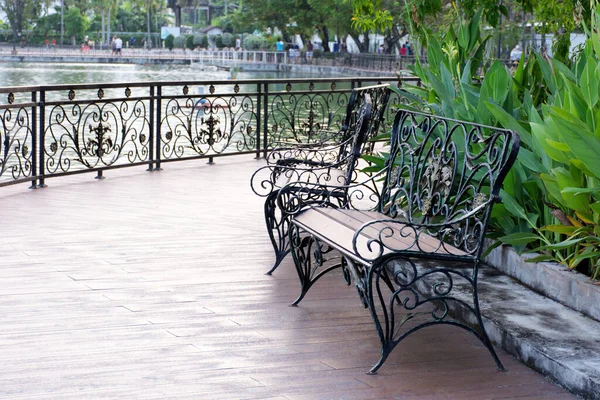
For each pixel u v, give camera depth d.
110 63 81.62
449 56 5.74
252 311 4.06
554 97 4.57
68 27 100.00
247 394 3.09
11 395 3.01
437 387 3.21
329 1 49.62
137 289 4.38
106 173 8.34
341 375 3.30
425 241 3.71
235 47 86.94
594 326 3.65
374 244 3.58
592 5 4.23
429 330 3.87
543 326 3.64
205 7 114.12
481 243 3.44
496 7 7.26
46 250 5.14
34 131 7.31
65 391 3.06
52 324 3.79
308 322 3.92
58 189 7.33
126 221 6.05
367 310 4.13
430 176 3.98
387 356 3.37
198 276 4.66
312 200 4.72
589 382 3.06
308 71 64.25
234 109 21.66
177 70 67.69
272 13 57.25
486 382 3.27
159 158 8.64
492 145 3.56
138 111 8.45
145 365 3.34
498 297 4.06
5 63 77.12
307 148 5.71
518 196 4.52
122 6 115.56
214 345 3.59
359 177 8.17
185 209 6.55
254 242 5.48
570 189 3.66
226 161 9.35
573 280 3.88
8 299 4.13
